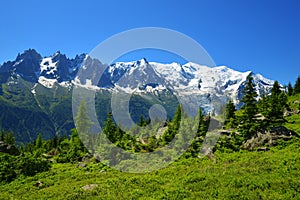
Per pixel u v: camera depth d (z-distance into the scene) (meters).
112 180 26.12
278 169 23.28
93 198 21.05
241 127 44.09
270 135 38.28
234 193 18.69
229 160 30.23
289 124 50.00
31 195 25.95
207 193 19.55
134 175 28.94
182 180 23.58
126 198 20.17
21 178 34.41
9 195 27.42
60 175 34.09
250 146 37.84
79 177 31.77
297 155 27.94
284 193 17.95
